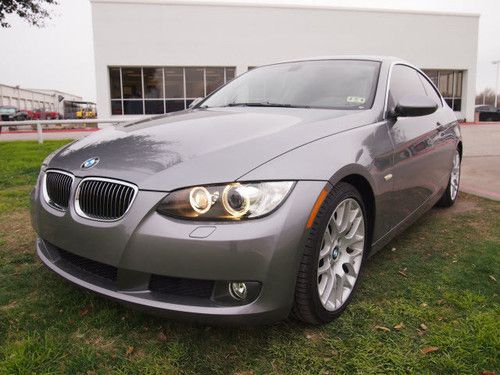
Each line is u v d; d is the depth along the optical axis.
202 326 2.33
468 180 6.13
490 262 3.12
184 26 23.41
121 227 2.02
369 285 2.77
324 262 2.28
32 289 2.74
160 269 1.96
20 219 4.27
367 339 2.20
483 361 2.00
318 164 2.17
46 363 2.02
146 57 23.31
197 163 2.07
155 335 2.25
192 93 24.33
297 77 3.39
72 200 2.24
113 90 23.67
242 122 2.60
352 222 2.48
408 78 3.71
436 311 2.45
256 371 1.99
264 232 1.92
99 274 2.25
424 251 3.36
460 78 27.58
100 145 2.51
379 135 2.73
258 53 24.33
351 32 25.14
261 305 1.96
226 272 1.90
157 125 2.75
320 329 2.29
